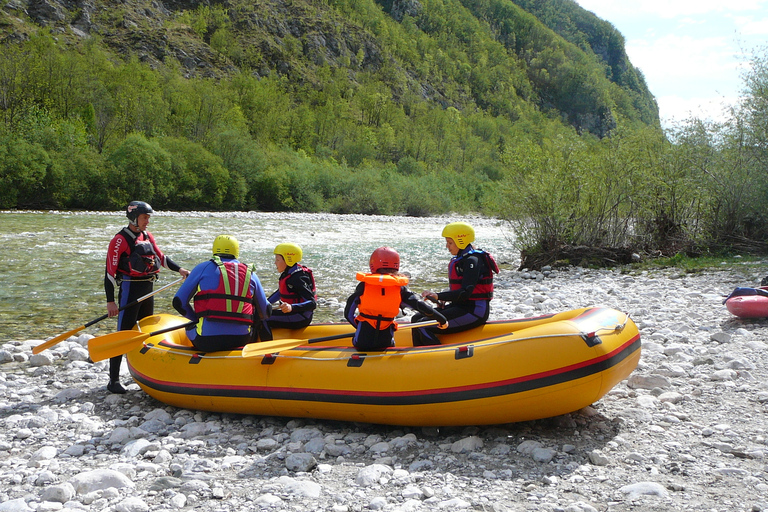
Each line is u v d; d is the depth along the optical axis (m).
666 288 10.37
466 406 3.89
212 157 41.53
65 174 33.38
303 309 5.21
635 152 14.52
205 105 54.72
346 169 53.72
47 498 3.11
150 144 37.31
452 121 98.81
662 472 3.41
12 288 10.44
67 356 6.41
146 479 3.41
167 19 85.31
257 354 4.40
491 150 93.50
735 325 7.07
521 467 3.54
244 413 4.54
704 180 14.05
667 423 4.19
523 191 14.25
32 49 51.28
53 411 4.55
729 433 3.93
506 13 176.12
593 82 156.00
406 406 3.98
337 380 4.12
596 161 14.39
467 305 4.75
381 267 4.27
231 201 42.28
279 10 103.81
